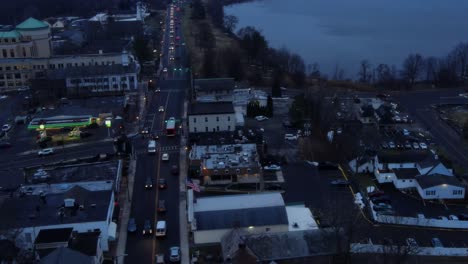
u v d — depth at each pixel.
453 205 106.94
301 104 155.25
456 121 162.75
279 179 116.00
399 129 154.38
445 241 91.75
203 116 144.62
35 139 141.25
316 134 144.00
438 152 135.88
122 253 87.38
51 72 183.12
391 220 97.38
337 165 122.75
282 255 81.00
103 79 184.75
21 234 84.69
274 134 145.88
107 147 133.75
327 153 130.12
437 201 108.50
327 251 81.88
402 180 113.62
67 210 90.44
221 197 95.88
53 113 151.25
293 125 152.00
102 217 87.94
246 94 182.38
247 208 91.38
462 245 90.38
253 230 89.31
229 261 77.94
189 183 110.56
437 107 180.12
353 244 85.62
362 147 131.25
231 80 175.50
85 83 183.12
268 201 94.12
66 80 179.88
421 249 87.75
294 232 84.69
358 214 100.06
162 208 100.75
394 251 84.06
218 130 146.50
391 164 117.06
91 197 95.62
